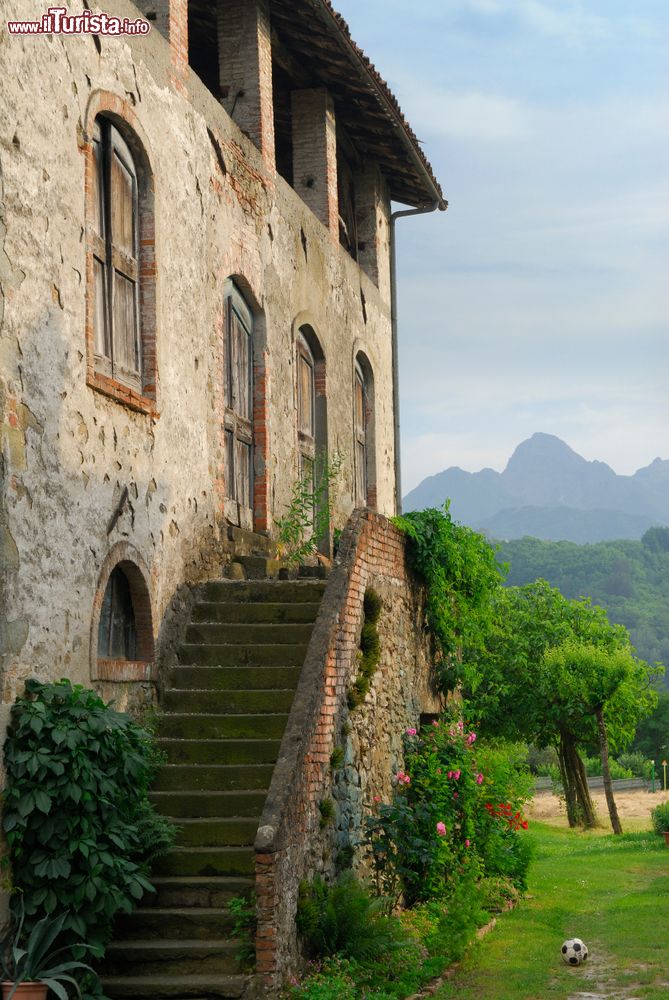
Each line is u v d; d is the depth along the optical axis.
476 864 10.77
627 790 42.75
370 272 16.53
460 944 8.84
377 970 7.60
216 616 9.58
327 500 13.37
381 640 10.27
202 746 8.33
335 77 13.96
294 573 11.62
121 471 8.20
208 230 10.36
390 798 10.08
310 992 6.73
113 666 7.91
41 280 7.08
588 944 9.83
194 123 10.11
